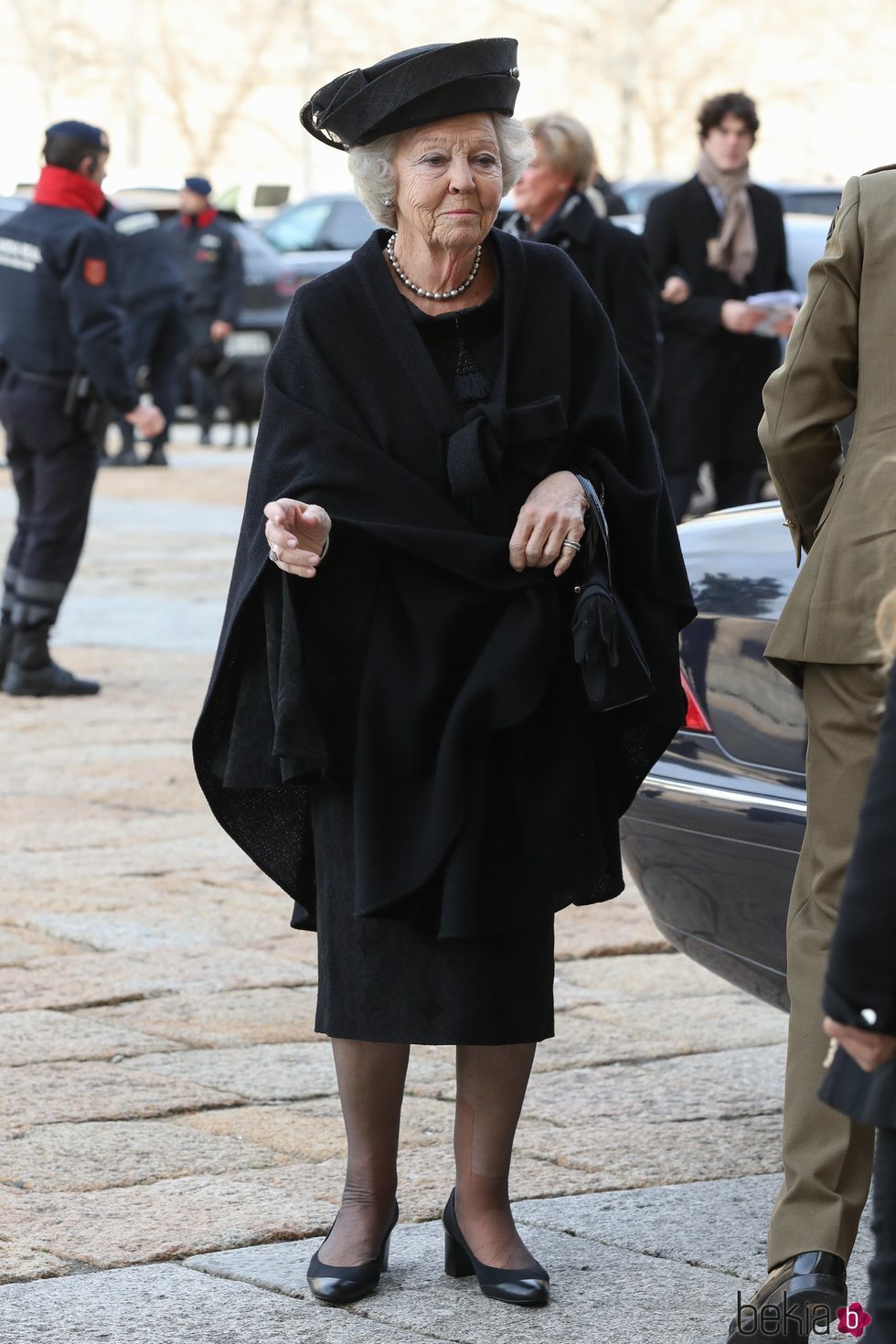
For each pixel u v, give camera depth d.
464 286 7.25
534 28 119.00
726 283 19.16
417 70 6.99
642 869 8.70
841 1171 6.46
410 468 7.12
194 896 12.68
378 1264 7.32
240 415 46.53
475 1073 7.33
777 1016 10.65
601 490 7.16
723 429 19.44
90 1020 10.28
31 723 18.03
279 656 7.07
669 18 115.88
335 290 7.27
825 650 6.59
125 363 18.52
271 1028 10.22
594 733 7.39
